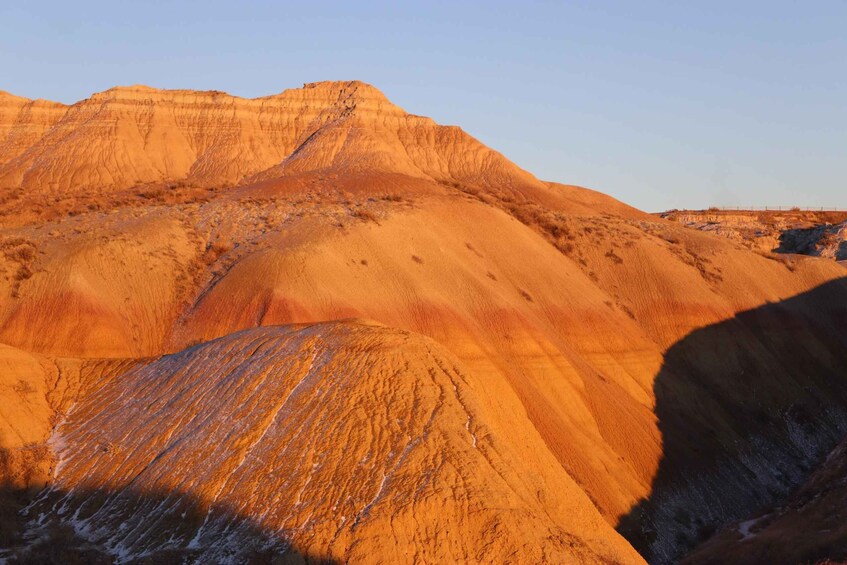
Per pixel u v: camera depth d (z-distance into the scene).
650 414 70.81
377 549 35.09
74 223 79.88
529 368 66.56
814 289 99.88
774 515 62.47
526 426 46.34
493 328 68.75
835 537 50.22
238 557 35.56
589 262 89.56
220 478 39.41
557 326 76.06
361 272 69.75
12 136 149.12
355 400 41.28
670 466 65.38
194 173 141.12
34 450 45.09
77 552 36.94
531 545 36.22
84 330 63.22
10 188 127.44
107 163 137.25
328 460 38.84
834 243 136.25
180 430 43.44
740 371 83.19
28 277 66.19
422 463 38.19
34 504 42.25
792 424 80.88
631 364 76.56
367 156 134.50
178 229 78.00
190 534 37.66
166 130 147.00
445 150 146.00
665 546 57.44
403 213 79.69
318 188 102.50
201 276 72.00
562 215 99.00
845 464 68.19
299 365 43.91
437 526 36.09
